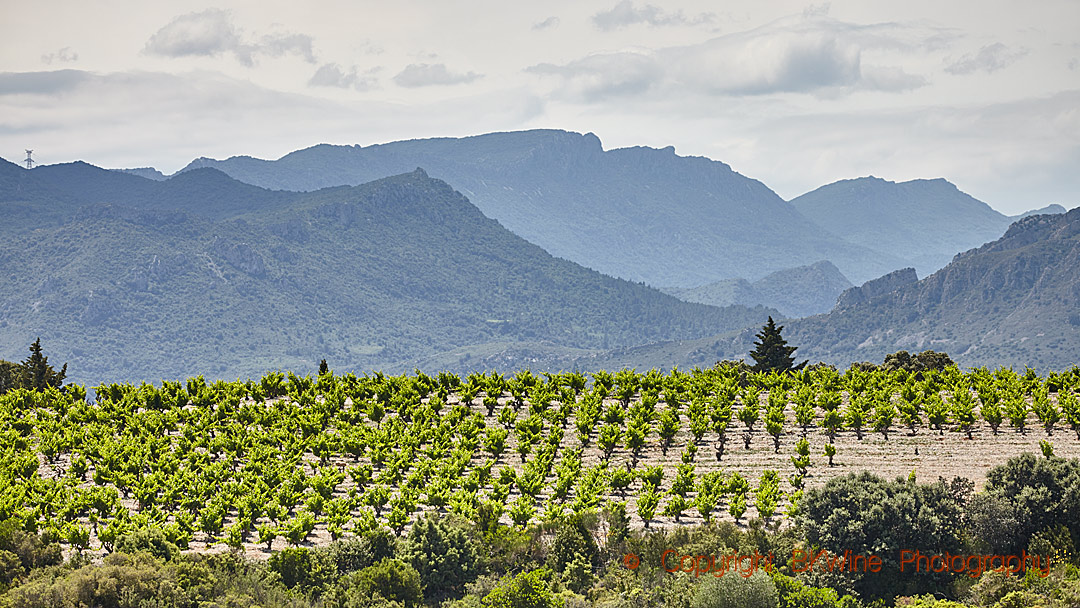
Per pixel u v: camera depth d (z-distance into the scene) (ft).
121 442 208.33
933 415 205.57
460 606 141.49
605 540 158.61
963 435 203.41
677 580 143.54
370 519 161.68
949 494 157.17
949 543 148.87
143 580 135.44
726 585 137.80
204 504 174.40
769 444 204.44
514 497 183.42
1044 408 207.10
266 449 199.82
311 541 164.96
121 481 185.88
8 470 192.44
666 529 165.07
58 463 206.80
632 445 202.90
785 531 155.84
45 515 167.53
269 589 141.49
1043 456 188.03
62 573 138.00
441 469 187.83
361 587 143.23
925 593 145.07
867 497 154.10
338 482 186.70
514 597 139.95
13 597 128.77
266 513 176.04
